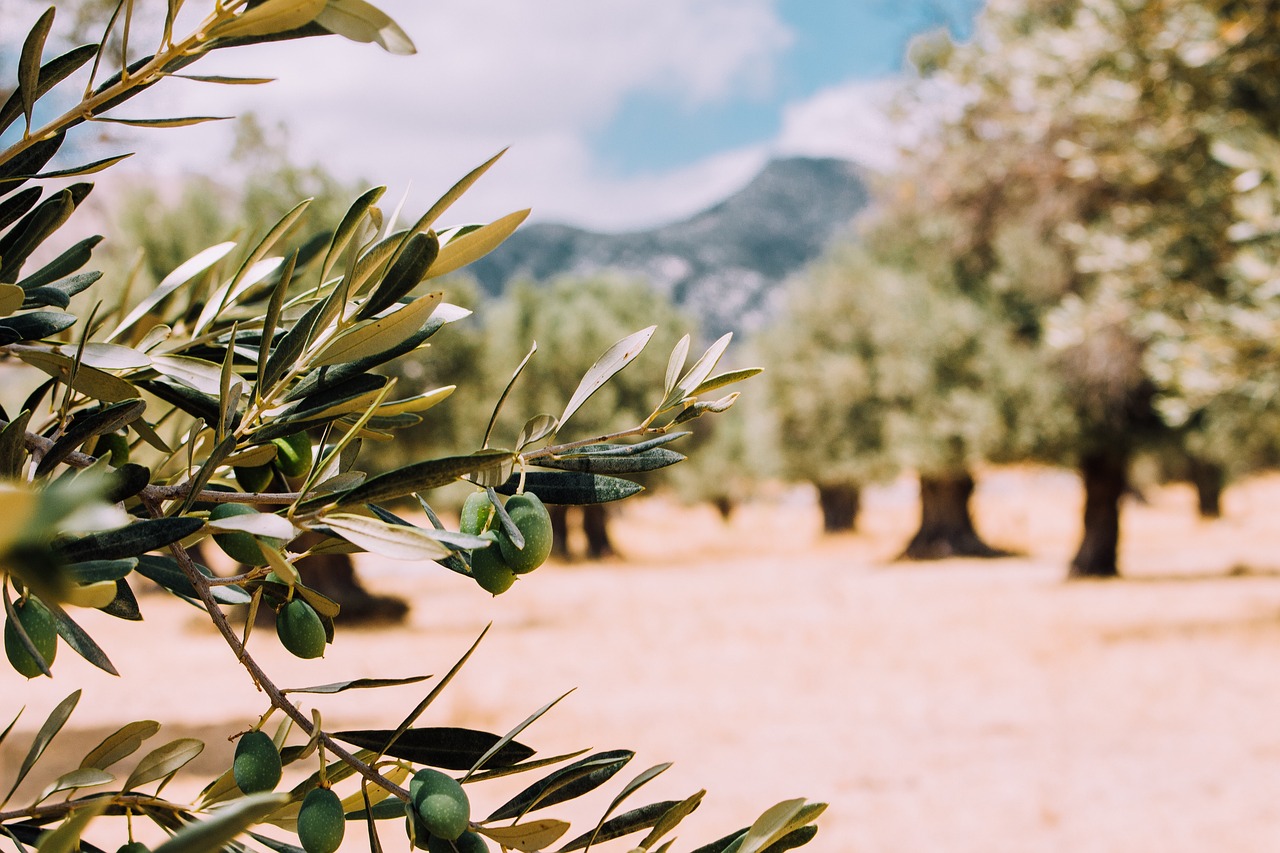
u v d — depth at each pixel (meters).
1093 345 15.50
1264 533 37.06
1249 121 8.97
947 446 20.55
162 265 12.66
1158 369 9.68
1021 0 13.16
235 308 1.06
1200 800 7.30
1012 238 17.09
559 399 27.53
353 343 0.79
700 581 26.53
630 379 29.06
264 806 0.44
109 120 0.74
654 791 7.70
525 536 0.74
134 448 1.09
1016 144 14.43
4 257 0.87
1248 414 12.86
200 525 0.65
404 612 18.45
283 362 0.78
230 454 0.82
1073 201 14.60
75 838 0.56
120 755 0.83
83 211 6.26
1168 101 9.20
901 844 6.50
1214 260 9.84
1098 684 11.59
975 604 18.91
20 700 10.66
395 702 10.64
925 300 20.97
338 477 0.81
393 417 0.88
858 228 25.42
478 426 20.73
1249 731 9.23
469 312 0.85
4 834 0.80
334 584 18.50
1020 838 6.60
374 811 0.80
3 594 0.68
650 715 10.49
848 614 18.52
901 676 12.59
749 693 11.73
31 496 0.32
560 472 0.81
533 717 0.76
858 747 9.11
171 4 0.69
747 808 7.30
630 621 18.47
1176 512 48.44
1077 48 9.48
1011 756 8.69
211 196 13.75
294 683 11.72
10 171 0.79
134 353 0.86
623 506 35.91
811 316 27.16
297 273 1.07
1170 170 9.84
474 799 7.07
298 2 0.66
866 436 26.66
